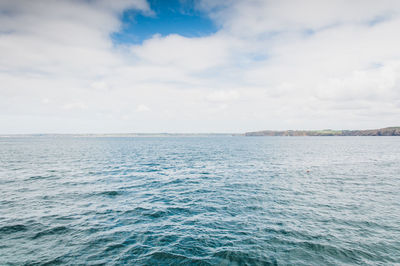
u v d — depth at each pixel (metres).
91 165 42.75
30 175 32.19
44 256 11.30
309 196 21.95
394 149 88.19
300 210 18.06
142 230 14.27
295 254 11.70
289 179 30.12
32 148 93.38
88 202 19.77
